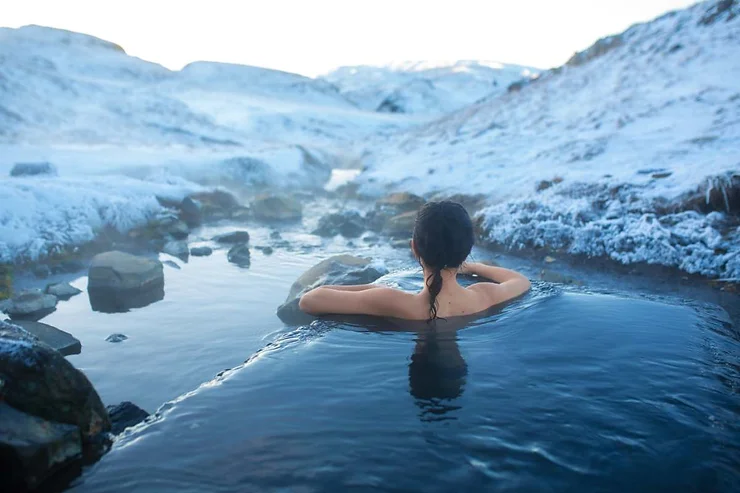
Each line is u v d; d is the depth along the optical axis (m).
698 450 1.32
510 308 2.37
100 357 2.61
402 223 6.19
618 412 1.49
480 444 1.35
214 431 1.45
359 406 1.54
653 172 5.35
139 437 1.44
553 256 4.68
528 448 1.33
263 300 3.57
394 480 1.23
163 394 2.22
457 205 2.27
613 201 5.05
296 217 7.26
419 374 1.74
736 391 1.62
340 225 6.32
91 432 1.51
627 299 2.52
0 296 3.56
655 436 1.38
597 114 8.04
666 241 4.24
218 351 2.68
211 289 3.83
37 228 4.66
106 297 3.60
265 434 1.42
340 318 2.28
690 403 1.54
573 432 1.40
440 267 2.24
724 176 4.55
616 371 1.74
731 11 9.34
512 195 6.09
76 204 5.24
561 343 1.97
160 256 4.88
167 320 3.16
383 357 1.88
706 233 4.20
